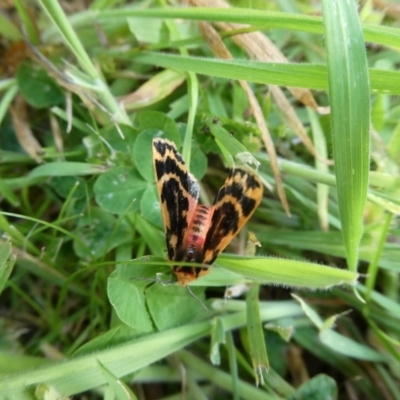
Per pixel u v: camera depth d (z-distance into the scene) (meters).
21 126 0.09
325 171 0.09
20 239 0.08
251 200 0.06
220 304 0.08
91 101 0.09
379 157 0.09
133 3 0.10
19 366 0.07
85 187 0.09
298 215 0.10
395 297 0.09
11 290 0.09
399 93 0.07
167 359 0.09
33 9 0.10
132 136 0.09
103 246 0.09
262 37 0.09
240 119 0.09
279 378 0.09
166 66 0.09
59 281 0.09
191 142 0.09
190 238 0.07
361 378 0.09
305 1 0.10
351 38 0.06
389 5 0.10
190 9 0.08
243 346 0.09
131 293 0.07
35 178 0.09
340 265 0.10
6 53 0.09
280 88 0.09
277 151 0.10
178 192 0.07
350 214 0.06
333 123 0.06
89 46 0.10
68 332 0.09
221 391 0.09
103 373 0.07
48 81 0.09
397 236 0.08
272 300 0.10
